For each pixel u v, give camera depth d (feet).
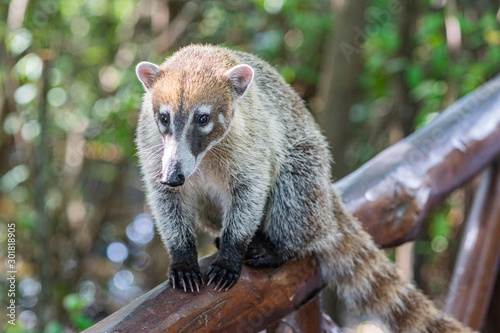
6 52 33.09
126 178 44.14
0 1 33.42
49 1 34.37
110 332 10.64
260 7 37.55
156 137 14.71
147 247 43.42
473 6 37.47
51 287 30.07
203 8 39.50
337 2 33.12
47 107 32.32
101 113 38.34
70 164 41.14
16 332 20.92
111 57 40.78
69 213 40.86
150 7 40.63
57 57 36.86
